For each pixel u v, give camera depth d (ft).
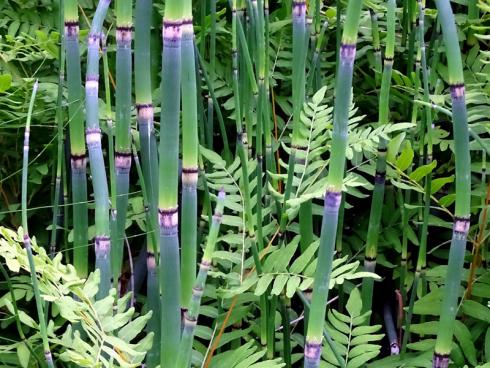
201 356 1.84
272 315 1.82
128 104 1.63
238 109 1.80
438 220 2.27
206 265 1.34
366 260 2.05
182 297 1.52
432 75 2.29
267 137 1.92
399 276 2.35
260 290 1.67
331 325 1.99
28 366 1.91
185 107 1.42
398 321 2.23
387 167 2.06
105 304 1.47
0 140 2.32
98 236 1.55
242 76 1.98
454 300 1.66
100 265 1.57
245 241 1.89
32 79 2.14
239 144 1.80
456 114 1.54
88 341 1.66
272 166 1.95
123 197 1.69
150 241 1.76
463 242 1.62
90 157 1.53
